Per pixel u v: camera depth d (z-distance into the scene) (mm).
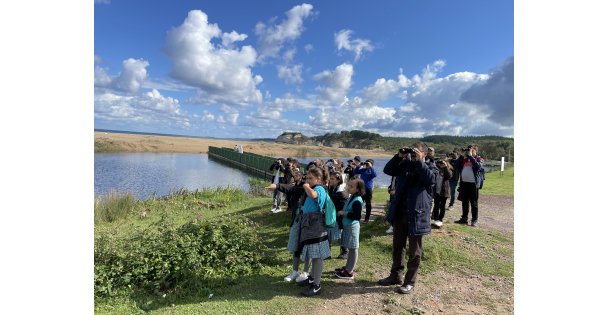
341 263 6547
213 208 14711
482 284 5590
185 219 12445
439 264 6359
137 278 5801
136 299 5305
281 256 7332
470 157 8781
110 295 5379
